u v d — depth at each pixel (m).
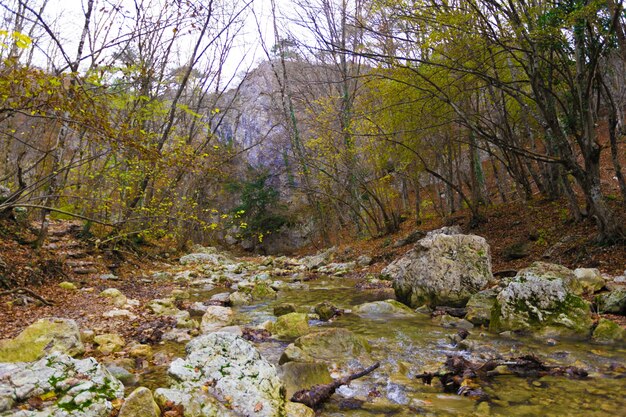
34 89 6.48
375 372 5.09
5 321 6.94
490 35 10.07
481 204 20.36
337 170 22.17
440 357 5.68
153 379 4.83
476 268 9.30
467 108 14.84
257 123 39.28
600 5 8.95
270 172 35.56
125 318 7.95
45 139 15.23
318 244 29.55
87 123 7.26
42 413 3.01
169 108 14.88
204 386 3.71
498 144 11.06
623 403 3.95
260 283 11.66
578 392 4.26
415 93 13.84
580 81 10.75
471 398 4.24
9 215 13.65
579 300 6.86
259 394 3.67
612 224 10.82
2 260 9.62
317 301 10.54
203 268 17.72
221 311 8.27
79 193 13.48
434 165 21.88
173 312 8.70
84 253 14.27
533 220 15.11
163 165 9.58
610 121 11.50
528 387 4.46
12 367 3.50
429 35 10.20
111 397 3.39
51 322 5.60
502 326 6.90
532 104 14.32
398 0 10.12
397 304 9.02
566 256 11.58
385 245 19.33
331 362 5.32
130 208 13.97
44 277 10.41
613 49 12.16
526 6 10.09
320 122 21.05
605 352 5.54
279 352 6.06
